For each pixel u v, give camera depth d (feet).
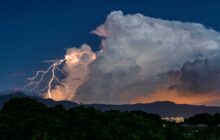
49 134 130.52
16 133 130.41
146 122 151.43
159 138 139.85
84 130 133.39
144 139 136.56
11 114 148.87
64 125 135.74
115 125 139.44
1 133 129.90
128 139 131.64
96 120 140.87
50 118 143.23
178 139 154.51
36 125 135.03
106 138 129.70
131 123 144.05
